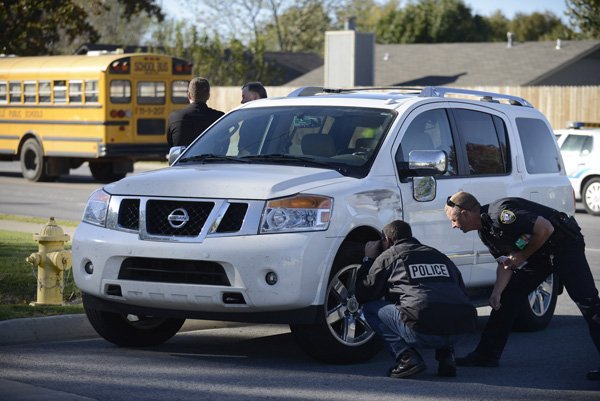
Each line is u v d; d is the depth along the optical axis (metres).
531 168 23.67
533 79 101.69
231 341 21.06
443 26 186.00
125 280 18.31
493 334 18.97
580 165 51.47
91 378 17.22
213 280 17.69
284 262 17.41
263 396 16.11
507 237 18.08
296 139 20.36
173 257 17.78
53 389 16.33
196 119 26.92
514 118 23.48
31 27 64.44
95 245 18.64
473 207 18.27
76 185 64.56
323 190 18.11
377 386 17.02
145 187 18.55
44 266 22.83
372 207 18.80
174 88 66.75
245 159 20.06
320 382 17.20
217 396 16.06
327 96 21.50
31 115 68.06
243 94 27.20
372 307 17.55
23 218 42.06
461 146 21.53
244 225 17.58
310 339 18.09
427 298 17.02
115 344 20.20
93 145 64.56
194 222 17.94
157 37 119.25
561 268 18.27
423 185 19.97
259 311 17.64
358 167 19.27
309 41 162.88
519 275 18.86
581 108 75.75
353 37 107.94
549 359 19.83
